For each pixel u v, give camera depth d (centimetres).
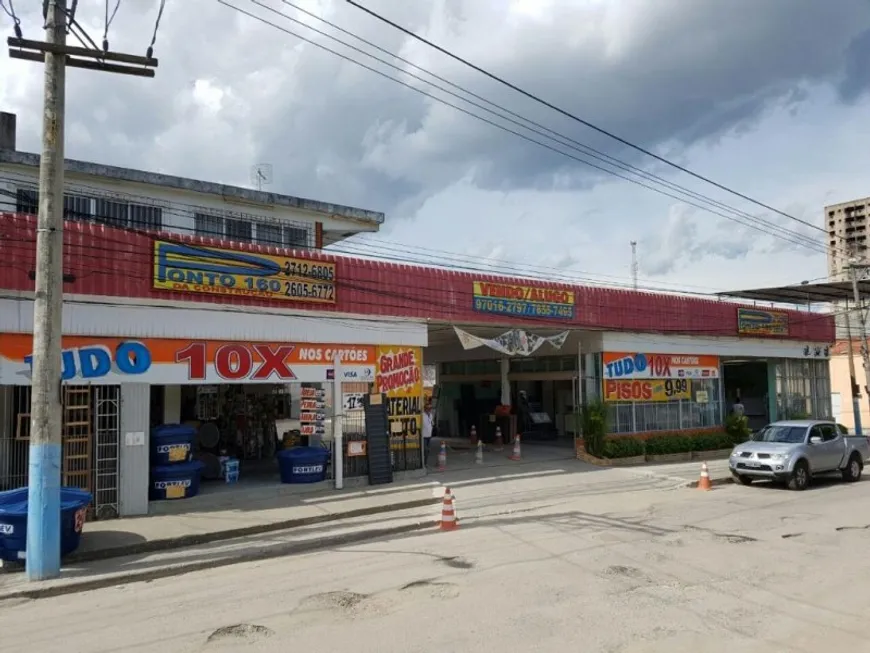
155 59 982
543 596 734
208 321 1407
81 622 708
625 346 2267
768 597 730
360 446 1631
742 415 2589
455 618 662
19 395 1247
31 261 1207
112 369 1284
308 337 1553
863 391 3844
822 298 3272
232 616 700
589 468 1973
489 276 1908
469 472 1842
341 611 701
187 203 1861
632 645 585
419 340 1756
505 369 2578
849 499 1478
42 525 898
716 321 2583
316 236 2080
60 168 940
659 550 964
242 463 1961
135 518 1245
